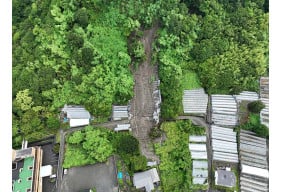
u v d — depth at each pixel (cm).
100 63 3556
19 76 3556
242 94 3544
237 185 3119
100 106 3391
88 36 3669
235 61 3603
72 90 3491
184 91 3559
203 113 3453
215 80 3497
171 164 3198
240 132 3353
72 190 3119
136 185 3069
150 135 3325
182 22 3712
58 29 3659
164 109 3356
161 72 3550
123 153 3167
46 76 3444
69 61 3556
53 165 3300
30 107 3381
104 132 3325
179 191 3078
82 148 3288
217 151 3241
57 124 3347
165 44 3625
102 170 3186
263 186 3089
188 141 3294
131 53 3634
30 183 3000
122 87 3438
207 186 3073
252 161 3203
